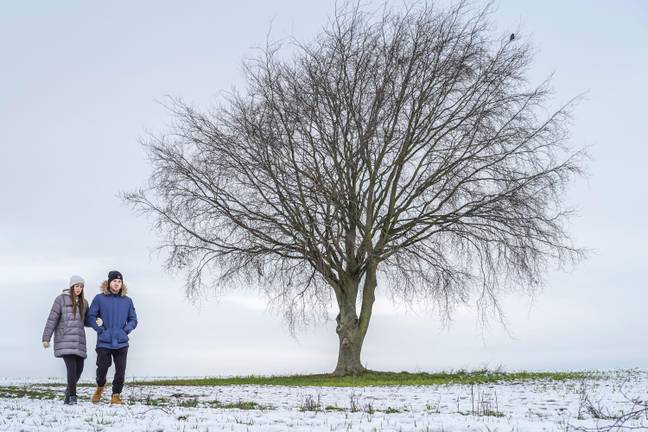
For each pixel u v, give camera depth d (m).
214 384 20.92
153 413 9.68
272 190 22.42
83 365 11.67
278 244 22.78
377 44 23.19
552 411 10.95
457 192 23.14
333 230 22.98
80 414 9.40
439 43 23.06
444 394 14.89
